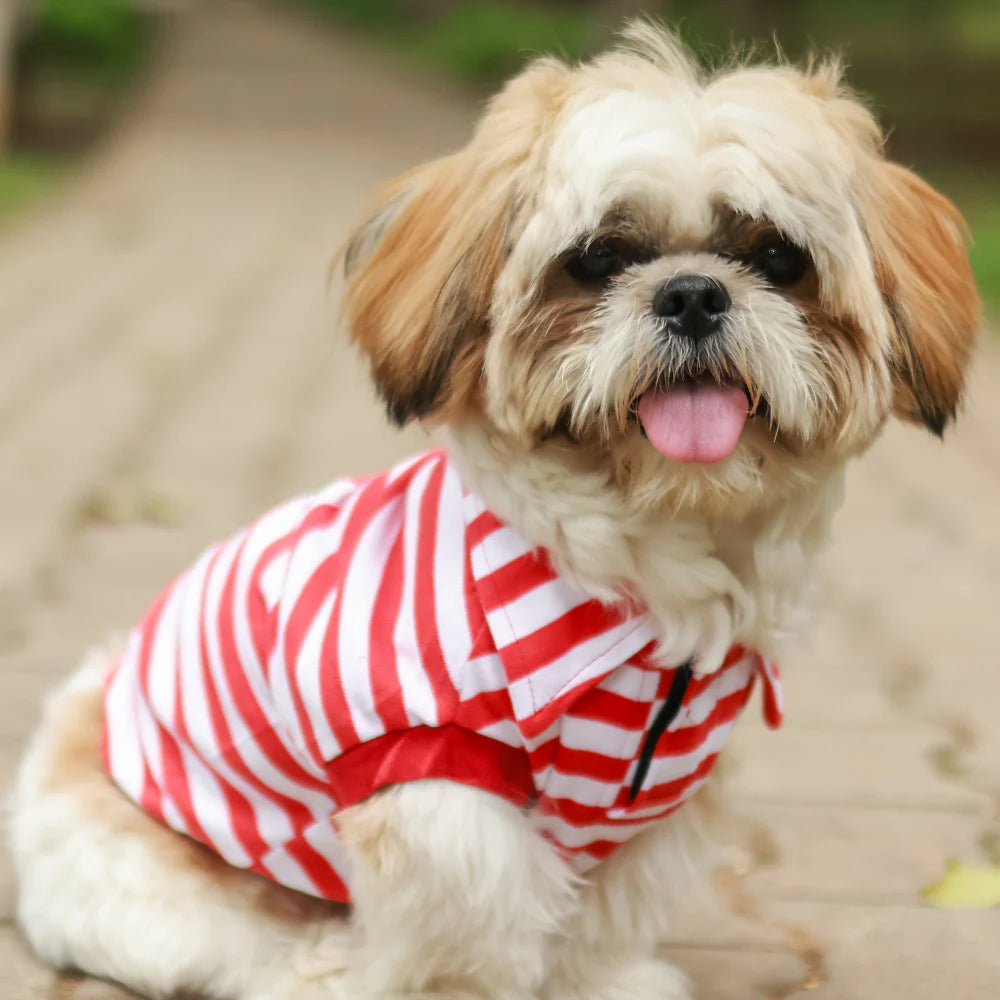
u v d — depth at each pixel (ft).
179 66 26.23
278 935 3.12
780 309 2.85
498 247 2.91
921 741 3.91
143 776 3.12
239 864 3.06
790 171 2.85
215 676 3.06
